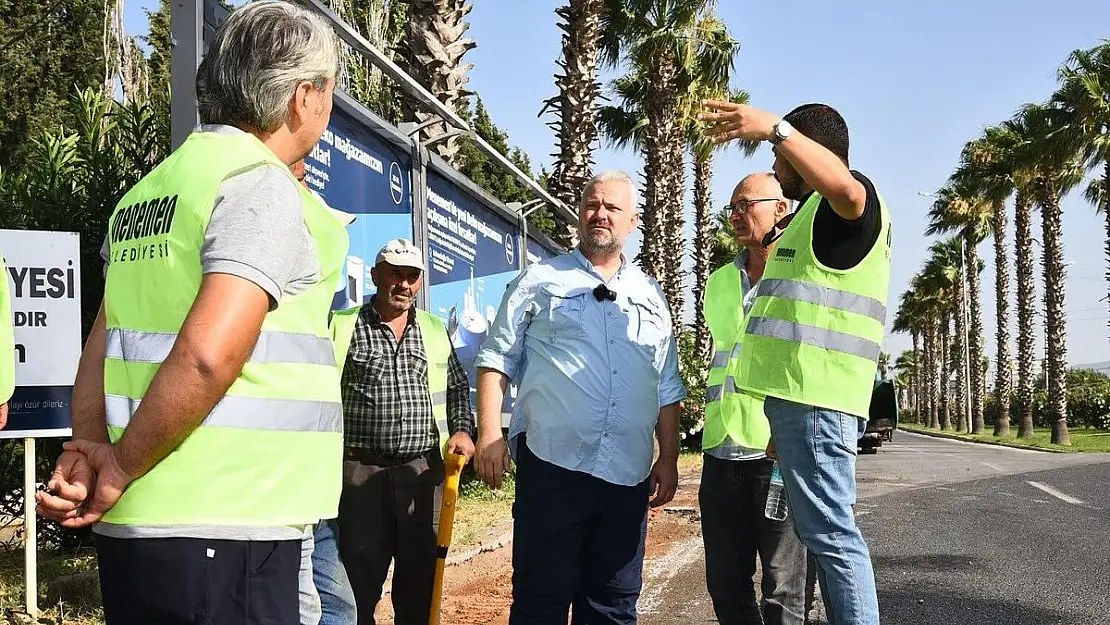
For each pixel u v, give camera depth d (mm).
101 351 2361
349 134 6719
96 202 7035
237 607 2004
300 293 2129
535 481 3879
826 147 3311
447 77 10789
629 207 4105
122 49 23922
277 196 2051
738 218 4504
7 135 21938
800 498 3283
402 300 4711
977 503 12102
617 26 22531
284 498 2062
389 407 4602
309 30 2268
